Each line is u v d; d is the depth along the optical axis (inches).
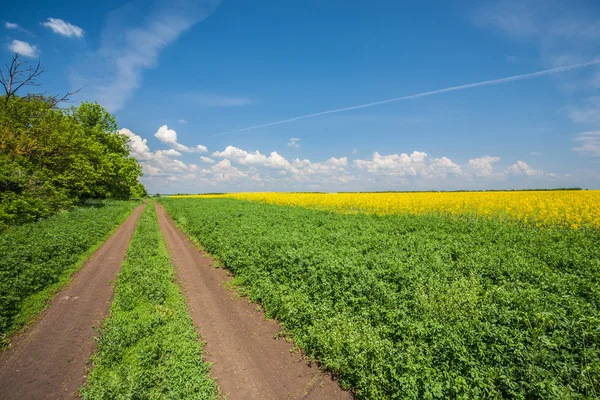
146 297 358.3
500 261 380.8
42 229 634.8
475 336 218.4
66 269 462.0
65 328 298.2
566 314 240.4
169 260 534.9
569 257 391.2
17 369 235.0
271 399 207.3
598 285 296.7
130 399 189.5
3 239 511.8
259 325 311.7
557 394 166.1
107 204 1552.7
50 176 1137.4
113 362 237.0
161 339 267.3
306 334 276.5
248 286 399.9
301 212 1056.2
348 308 291.7
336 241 522.9
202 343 269.6
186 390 204.5
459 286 310.2
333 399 208.1
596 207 766.5
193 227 848.9
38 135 1114.1
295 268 387.2
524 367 189.8
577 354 197.8
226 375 231.0
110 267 492.4
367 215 933.8
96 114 1931.6
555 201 912.9
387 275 341.7
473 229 630.5
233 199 2193.7
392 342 235.6
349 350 232.8
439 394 177.6
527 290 279.7
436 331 231.1
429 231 629.6
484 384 180.4
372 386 201.6
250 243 525.0
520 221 748.6
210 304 361.4
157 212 1578.5
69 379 223.9
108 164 1640.0
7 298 315.6
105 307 345.7
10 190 823.7
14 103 1148.5
